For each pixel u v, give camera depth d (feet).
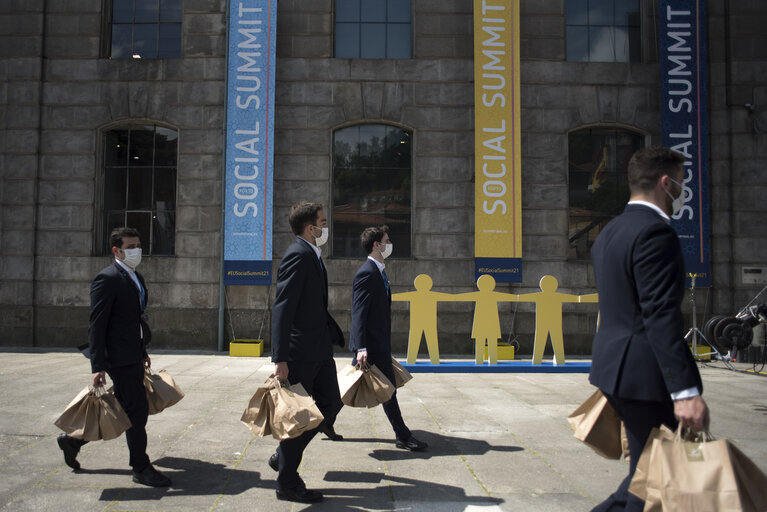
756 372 30.37
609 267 8.27
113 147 39.93
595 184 40.06
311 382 12.20
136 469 12.70
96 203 39.04
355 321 15.42
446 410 20.54
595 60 40.60
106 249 39.47
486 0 38.24
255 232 37.52
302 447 11.78
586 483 12.92
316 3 39.73
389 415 15.65
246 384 25.55
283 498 11.74
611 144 40.22
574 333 38.78
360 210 39.55
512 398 22.81
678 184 8.41
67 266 38.55
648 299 7.47
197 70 39.17
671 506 6.70
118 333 12.75
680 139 37.76
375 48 40.32
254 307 38.22
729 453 6.72
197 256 38.50
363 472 13.65
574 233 39.83
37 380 25.81
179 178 38.83
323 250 38.60
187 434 16.98
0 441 16.01
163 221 39.58
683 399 7.04
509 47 38.11
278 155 38.99
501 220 37.63
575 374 29.22
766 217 38.60
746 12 39.45
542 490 12.45
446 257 38.70
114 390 13.09
